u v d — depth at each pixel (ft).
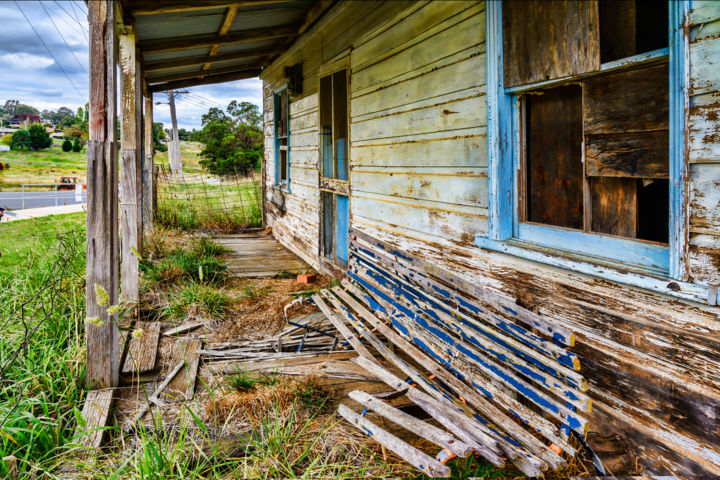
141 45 19.62
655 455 6.40
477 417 7.47
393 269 11.98
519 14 8.35
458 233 10.63
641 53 6.56
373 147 14.73
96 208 9.48
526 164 9.09
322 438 8.18
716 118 5.41
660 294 6.28
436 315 9.45
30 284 14.75
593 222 7.63
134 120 14.71
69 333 11.39
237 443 7.99
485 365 7.73
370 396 8.40
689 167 5.75
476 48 9.61
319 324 14.07
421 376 9.05
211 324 14.24
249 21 19.19
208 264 19.30
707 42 5.46
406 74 12.50
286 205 27.25
